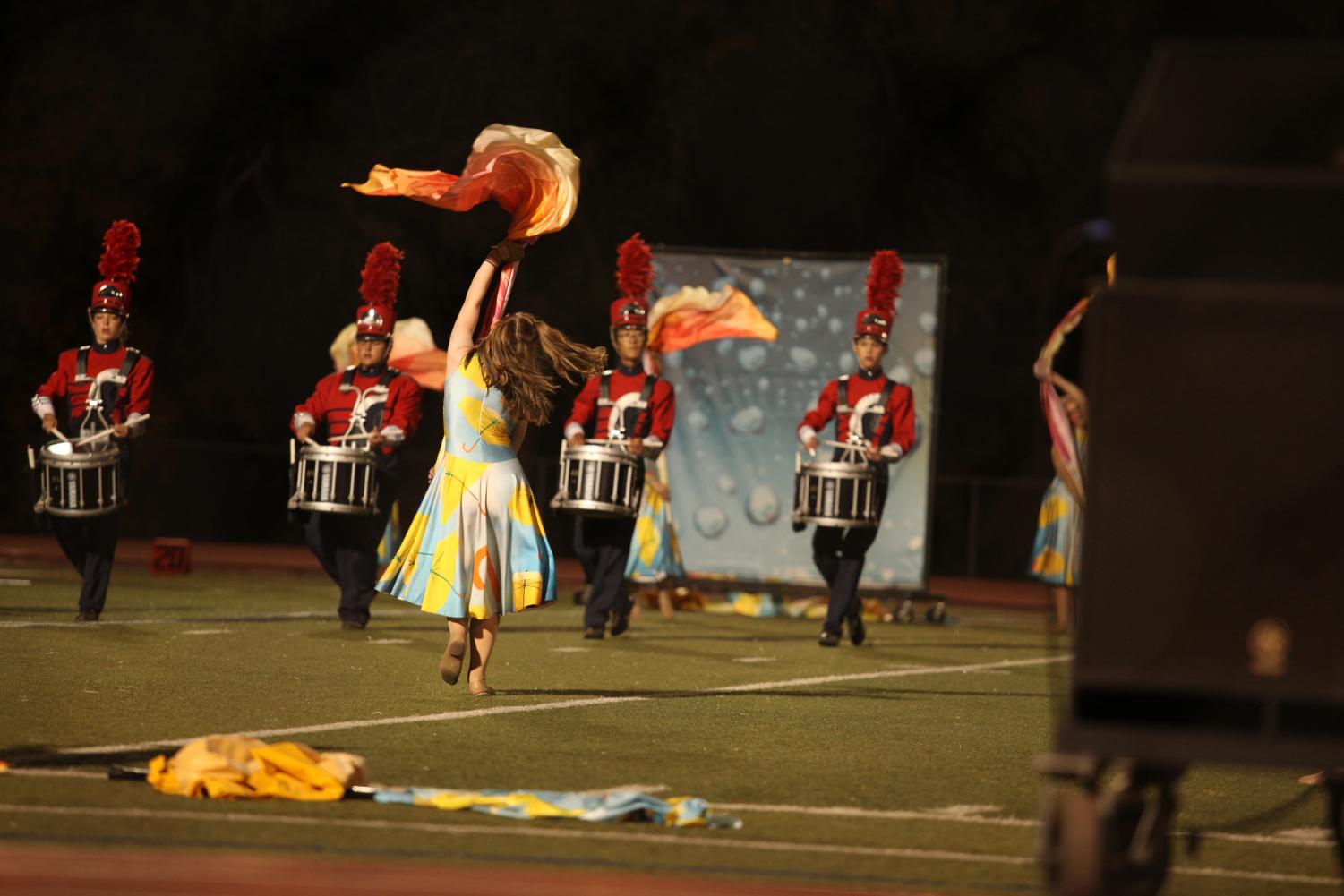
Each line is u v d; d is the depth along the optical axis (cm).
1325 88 1055
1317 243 1004
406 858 1257
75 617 3198
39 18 7294
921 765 1842
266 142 7525
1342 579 995
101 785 1491
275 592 4334
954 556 7150
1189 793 1766
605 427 3425
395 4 7575
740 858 1312
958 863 1341
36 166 7244
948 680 2805
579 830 1395
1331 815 1365
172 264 7512
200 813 1389
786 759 1841
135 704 2045
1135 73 7662
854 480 3378
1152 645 1012
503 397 2255
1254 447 1002
